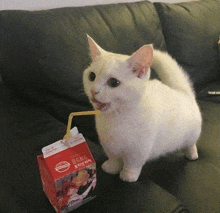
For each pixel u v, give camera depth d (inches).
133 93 20.8
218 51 53.3
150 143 23.7
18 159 22.4
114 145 23.4
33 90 32.1
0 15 30.2
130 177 23.9
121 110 21.8
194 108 29.8
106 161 26.1
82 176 18.2
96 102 21.8
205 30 50.1
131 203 19.5
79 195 18.9
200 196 25.1
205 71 52.4
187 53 47.1
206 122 39.5
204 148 33.7
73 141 19.3
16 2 36.1
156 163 30.7
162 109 24.5
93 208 19.4
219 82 55.6
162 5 46.4
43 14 31.6
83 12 35.1
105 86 20.8
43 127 27.1
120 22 37.9
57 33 30.9
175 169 29.6
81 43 32.4
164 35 46.5
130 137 22.5
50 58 30.2
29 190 20.0
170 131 26.6
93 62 23.5
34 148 23.8
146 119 22.5
